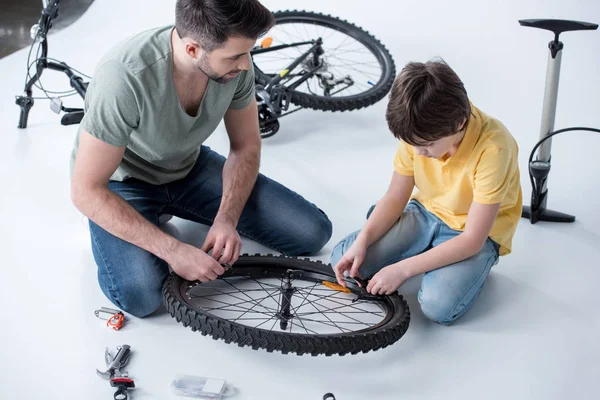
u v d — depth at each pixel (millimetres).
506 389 1644
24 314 1854
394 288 1812
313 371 1693
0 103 3053
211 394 1586
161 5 4086
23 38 3750
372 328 1711
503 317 1893
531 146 2707
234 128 2002
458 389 1643
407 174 1896
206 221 2139
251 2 1526
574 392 1635
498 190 1704
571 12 3807
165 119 1760
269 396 1609
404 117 1548
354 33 3094
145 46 1676
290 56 3527
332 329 1842
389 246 1945
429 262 1800
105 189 1743
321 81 2916
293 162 2654
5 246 2135
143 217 1791
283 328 1814
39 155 2682
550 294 1982
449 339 1811
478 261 1838
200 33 1529
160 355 1727
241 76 1871
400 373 1692
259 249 2186
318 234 2104
